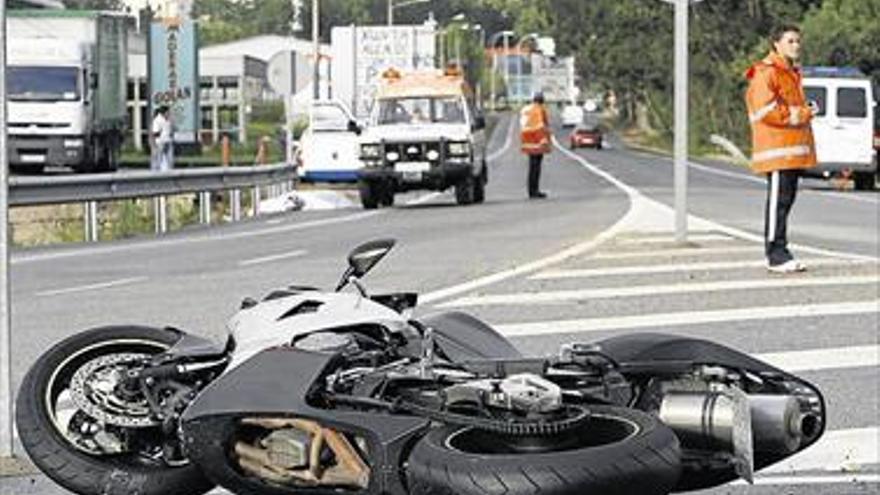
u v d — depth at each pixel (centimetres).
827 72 5909
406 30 8075
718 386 948
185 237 3609
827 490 1149
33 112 6394
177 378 1039
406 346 996
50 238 3744
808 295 2117
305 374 919
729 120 13238
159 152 5691
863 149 5788
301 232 3656
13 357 1748
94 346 1095
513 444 834
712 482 940
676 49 2755
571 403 885
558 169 8788
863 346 1734
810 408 983
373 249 1056
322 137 6450
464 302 2103
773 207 2327
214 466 923
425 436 848
